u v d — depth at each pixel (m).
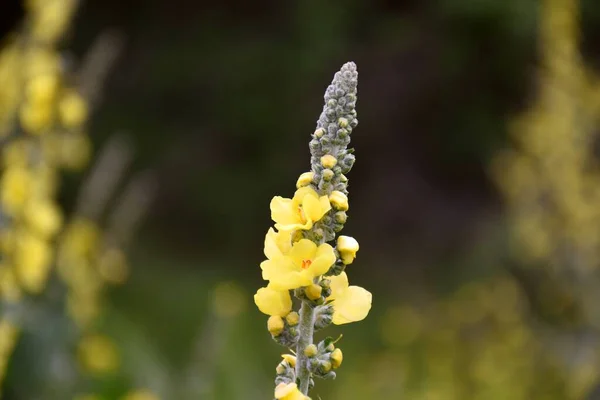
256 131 10.59
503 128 11.14
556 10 5.79
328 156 1.28
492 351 6.16
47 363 3.39
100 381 4.09
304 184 1.30
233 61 10.45
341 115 1.31
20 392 3.33
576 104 5.70
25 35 3.33
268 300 1.30
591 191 5.74
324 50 10.38
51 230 2.99
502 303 6.52
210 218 10.46
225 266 10.04
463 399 6.28
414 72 11.20
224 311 4.50
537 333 6.08
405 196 11.62
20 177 2.94
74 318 3.62
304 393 1.30
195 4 10.83
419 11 10.88
